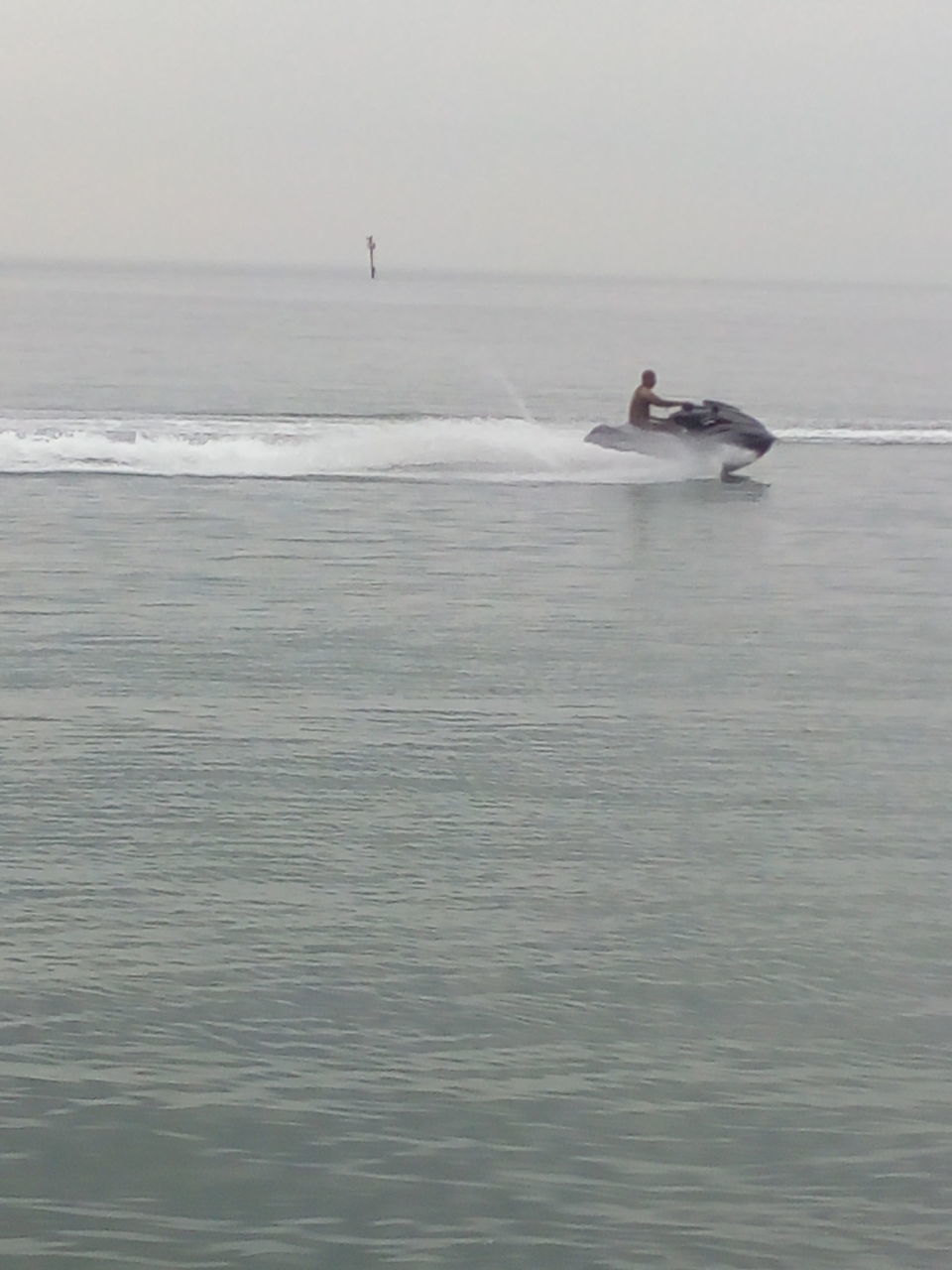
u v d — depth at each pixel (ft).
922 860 39.24
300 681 52.70
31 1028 30.58
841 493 91.91
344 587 65.92
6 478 88.48
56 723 47.75
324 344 248.11
